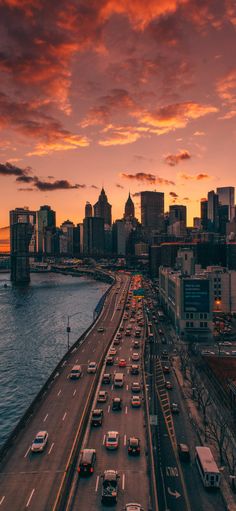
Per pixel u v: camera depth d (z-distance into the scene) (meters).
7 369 138.00
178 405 80.88
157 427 70.31
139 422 68.75
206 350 127.50
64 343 176.62
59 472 52.34
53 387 85.75
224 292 181.38
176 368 106.81
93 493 48.19
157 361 113.50
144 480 50.88
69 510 45.00
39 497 47.09
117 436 60.69
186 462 58.91
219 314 180.38
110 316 193.12
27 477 51.19
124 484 49.94
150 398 83.62
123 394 83.06
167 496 50.38
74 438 61.91
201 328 146.62
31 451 57.62
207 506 48.66
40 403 76.31
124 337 144.00
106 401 78.81
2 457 55.66
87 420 68.81
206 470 52.47
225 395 85.19
